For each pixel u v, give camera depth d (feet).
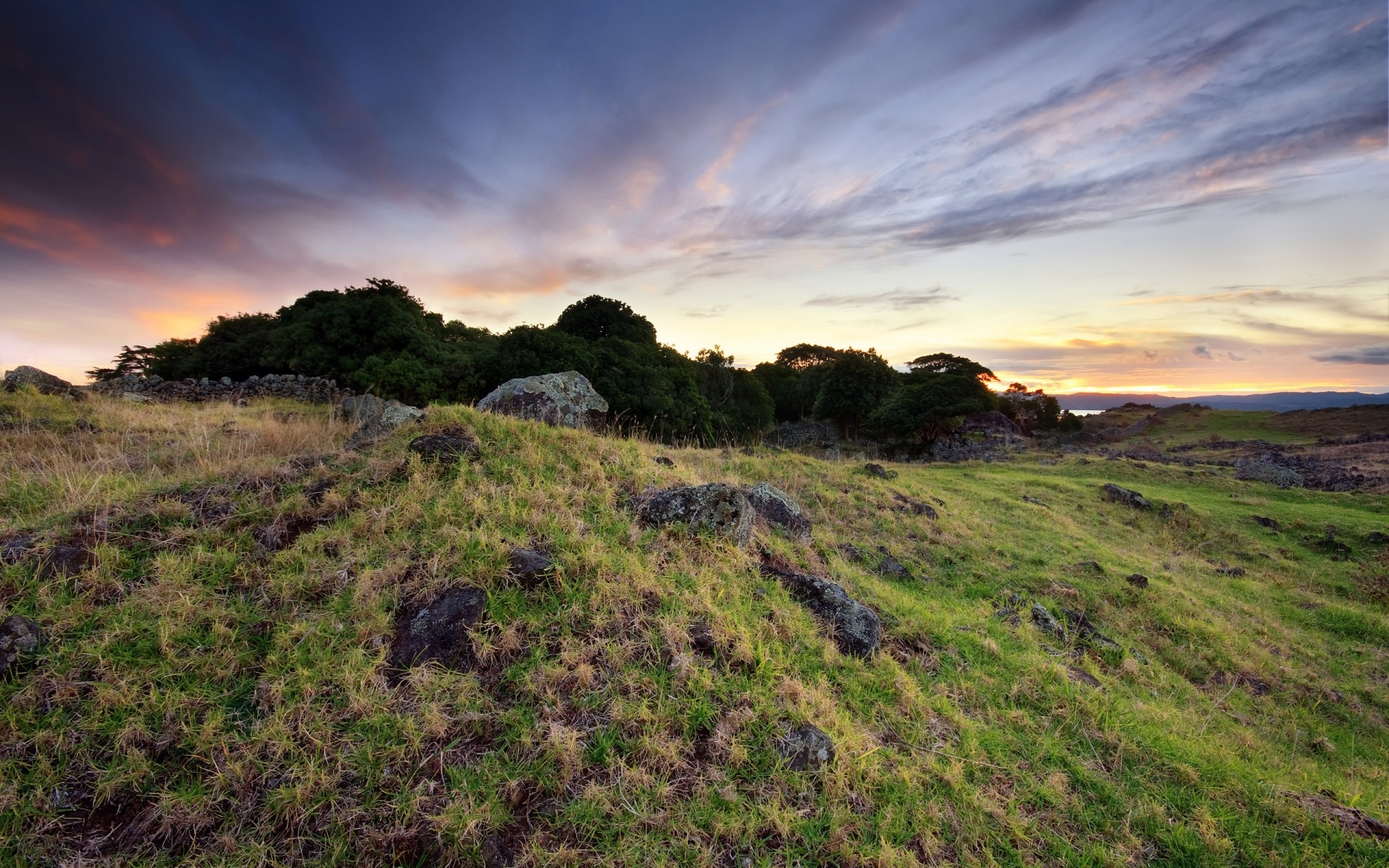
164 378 74.28
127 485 18.34
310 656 12.21
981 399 127.65
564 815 9.92
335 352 65.67
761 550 21.45
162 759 10.11
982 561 31.99
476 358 67.21
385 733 10.85
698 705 12.44
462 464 19.92
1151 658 25.17
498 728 11.35
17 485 18.86
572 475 21.20
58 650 11.37
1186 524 55.52
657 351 97.45
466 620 13.41
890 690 15.15
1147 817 12.45
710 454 43.11
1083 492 61.41
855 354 145.38
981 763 13.07
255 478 18.28
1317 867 11.51
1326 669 28.91
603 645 13.52
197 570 14.12
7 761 9.46
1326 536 53.67
